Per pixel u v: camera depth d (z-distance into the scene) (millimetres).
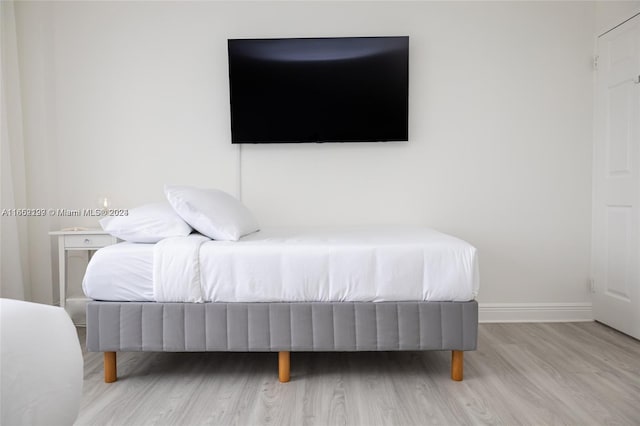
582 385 1947
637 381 1992
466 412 1695
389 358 2322
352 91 3053
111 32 3104
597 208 3031
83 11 3092
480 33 3074
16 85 2953
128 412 1708
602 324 2977
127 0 3092
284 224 3158
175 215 2232
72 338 1044
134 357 2350
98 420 1644
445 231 3135
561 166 3096
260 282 1940
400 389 1916
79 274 3158
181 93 3131
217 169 3150
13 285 2832
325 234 2434
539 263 3111
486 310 3105
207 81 3129
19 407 850
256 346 1949
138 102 3129
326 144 3129
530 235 3111
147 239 2160
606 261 2932
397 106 3053
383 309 1938
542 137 3094
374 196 3139
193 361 2289
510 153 3104
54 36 3102
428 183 3125
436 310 1938
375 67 3035
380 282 1935
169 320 1942
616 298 2818
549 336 2705
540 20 3064
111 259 1961
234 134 3070
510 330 2846
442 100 3098
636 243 2639
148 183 3152
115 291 1962
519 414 1678
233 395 1862
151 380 2029
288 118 3070
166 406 1761
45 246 3100
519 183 3107
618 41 2803
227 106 3143
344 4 3088
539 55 3074
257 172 3146
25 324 917
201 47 3117
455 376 2004
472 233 3127
